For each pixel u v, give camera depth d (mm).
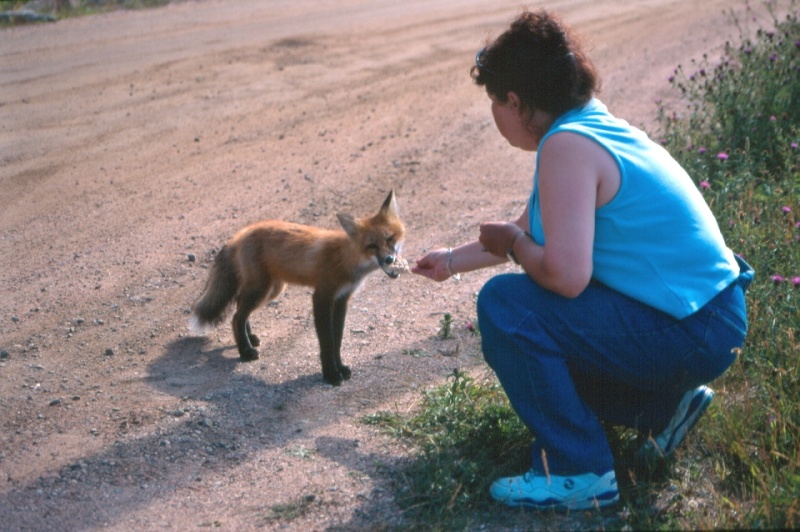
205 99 11930
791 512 3105
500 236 3383
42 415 4430
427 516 3443
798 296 4418
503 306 3338
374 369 5004
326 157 9633
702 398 3574
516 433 3900
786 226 5477
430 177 8961
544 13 3350
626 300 3248
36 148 9820
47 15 17156
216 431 4277
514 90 3328
